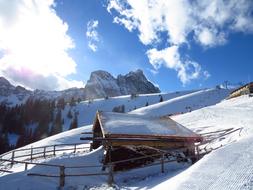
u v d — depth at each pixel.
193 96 134.62
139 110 118.00
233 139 24.28
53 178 17.80
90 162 21.44
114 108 181.12
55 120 146.25
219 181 11.73
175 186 12.21
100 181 18.23
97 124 28.41
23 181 16.81
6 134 119.19
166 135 22.62
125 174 19.27
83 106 192.50
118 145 21.67
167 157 21.88
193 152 22.41
